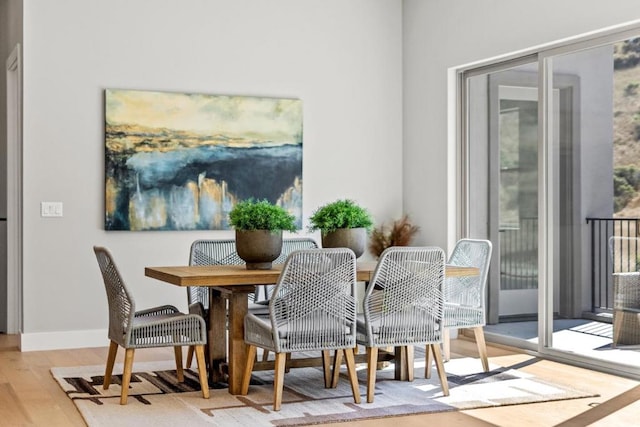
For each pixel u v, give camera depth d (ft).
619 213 17.94
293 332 14.37
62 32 21.71
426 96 24.62
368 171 25.40
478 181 22.99
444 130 23.79
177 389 16.06
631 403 15.08
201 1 23.16
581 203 19.02
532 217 20.84
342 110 25.04
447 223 23.70
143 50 22.53
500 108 22.09
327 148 24.84
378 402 15.01
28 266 21.35
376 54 25.50
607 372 18.06
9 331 24.36
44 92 21.54
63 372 17.99
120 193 22.16
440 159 24.00
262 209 16.05
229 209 23.32
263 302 18.85
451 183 23.70
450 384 16.67
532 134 20.88
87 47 21.94
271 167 23.86
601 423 13.67
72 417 14.10
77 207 21.88
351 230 16.67
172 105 22.68
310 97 24.61
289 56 24.30
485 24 21.90
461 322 17.72
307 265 14.21
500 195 22.07
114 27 22.21
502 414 14.28
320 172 24.73
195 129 22.94
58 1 21.66
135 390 15.99
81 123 21.90
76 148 21.86
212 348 16.74
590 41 18.75
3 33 25.43
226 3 23.48
